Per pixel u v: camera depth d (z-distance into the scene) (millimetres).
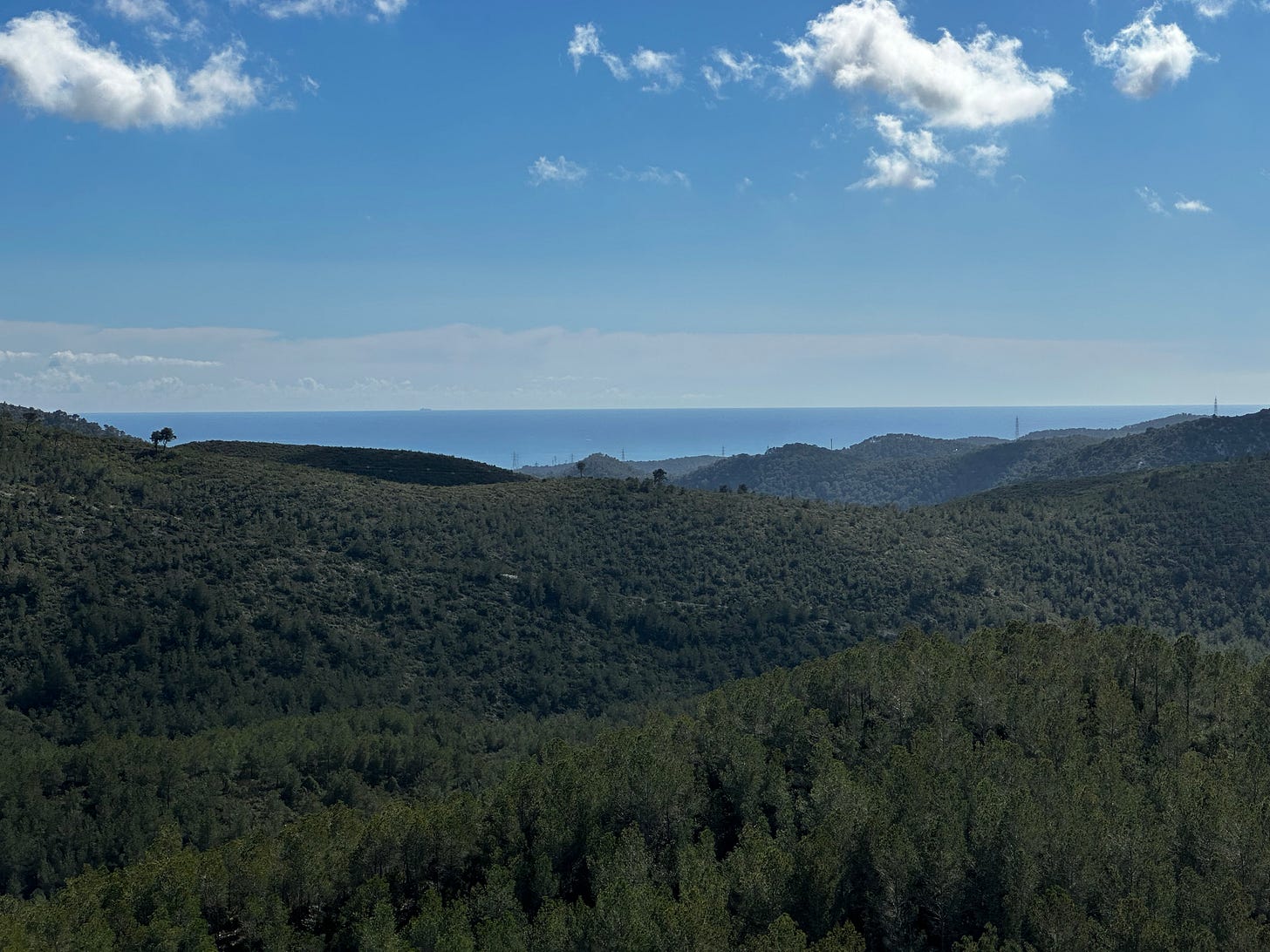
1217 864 41562
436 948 39531
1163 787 47938
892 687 60375
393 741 88125
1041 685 60875
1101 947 36344
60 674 93375
